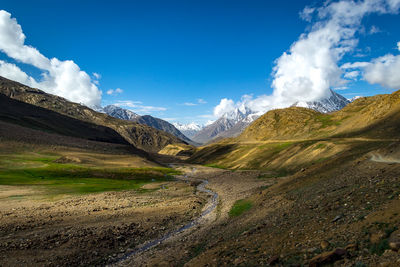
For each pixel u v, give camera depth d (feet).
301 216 73.36
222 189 232.73
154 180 322.96
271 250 53.01
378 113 432.25
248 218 100.32
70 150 465.47
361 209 58.44
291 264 42.19
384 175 79.46
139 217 124.06
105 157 463.01
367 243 40.09
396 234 38.27
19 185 198.90
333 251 39.37
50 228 98.17
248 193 181.27
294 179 146.51
